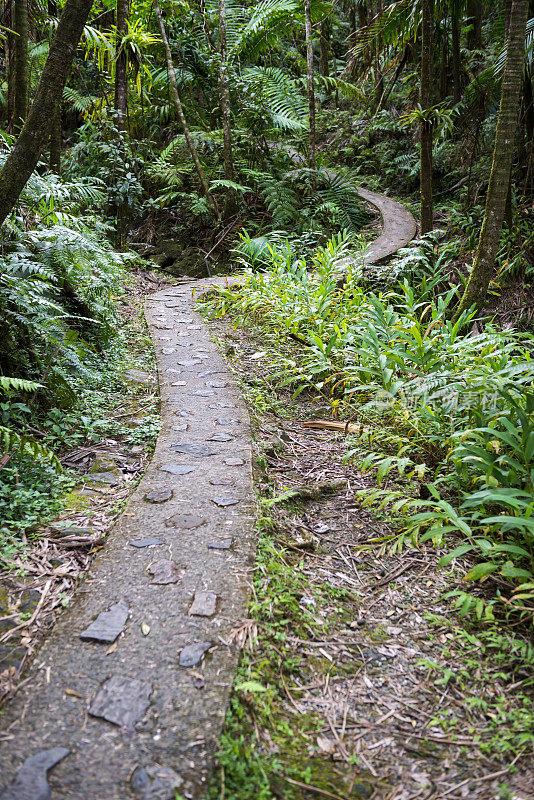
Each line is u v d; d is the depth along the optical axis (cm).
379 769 179
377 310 471
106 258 509
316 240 899
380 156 1254
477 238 761
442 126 760
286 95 1121
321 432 416
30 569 253
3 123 779
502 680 214
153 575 240
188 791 156
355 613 246
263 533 278
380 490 312
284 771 174
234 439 368
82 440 375
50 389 383
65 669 194
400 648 229
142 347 537
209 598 228
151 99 1103
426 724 196
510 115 491
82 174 888
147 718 176
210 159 1017
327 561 279
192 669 195
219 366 493
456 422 334
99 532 280
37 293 384
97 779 158
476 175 912
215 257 880
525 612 243
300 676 211
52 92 293
